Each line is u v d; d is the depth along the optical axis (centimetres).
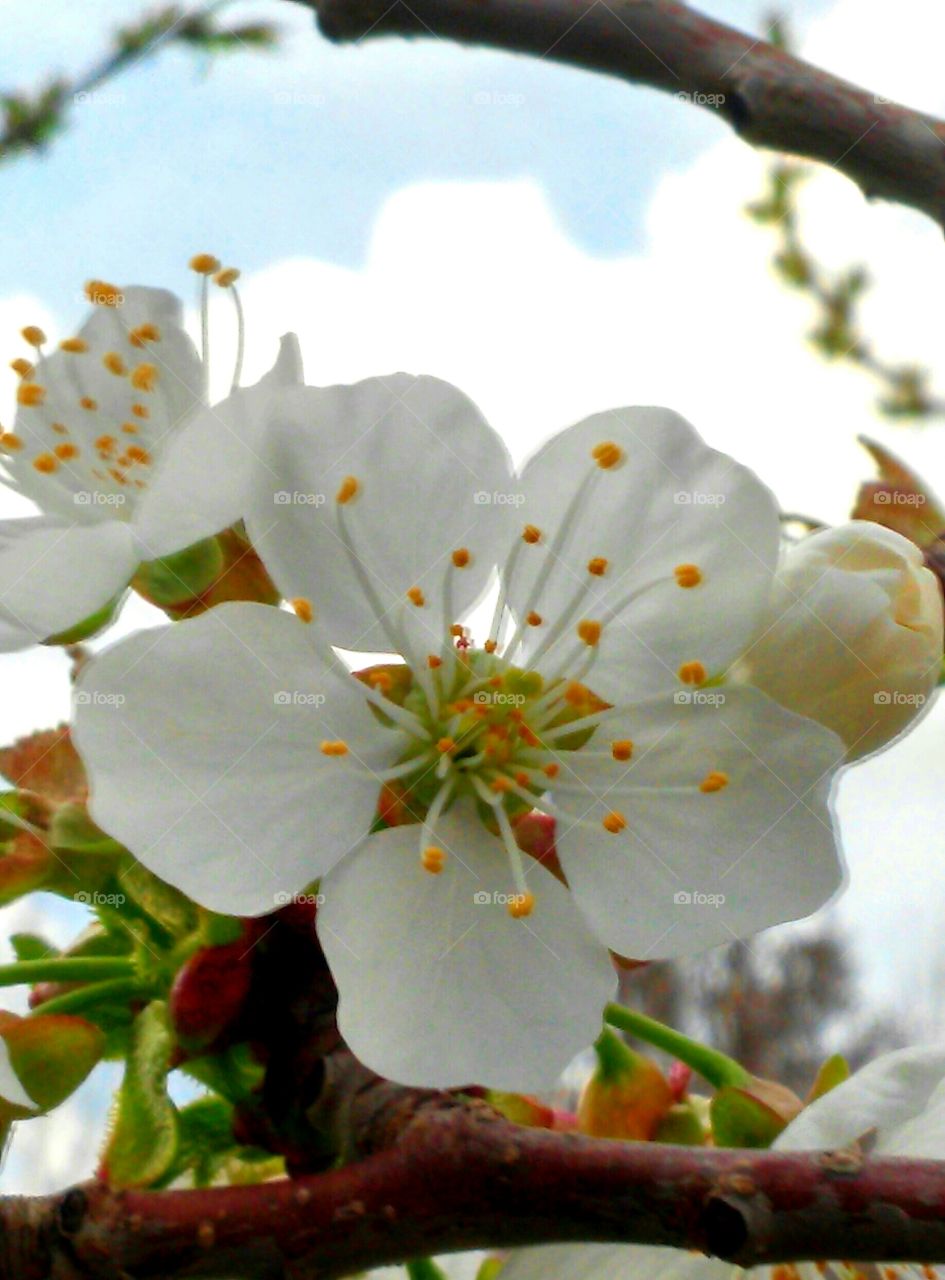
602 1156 8
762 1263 7
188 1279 7
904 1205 7
